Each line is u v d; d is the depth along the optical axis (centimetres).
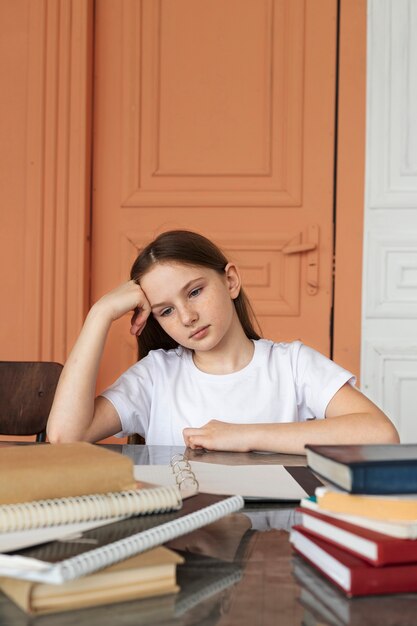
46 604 51
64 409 123
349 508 59
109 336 258
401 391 251
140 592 54
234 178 257
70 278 256
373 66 250
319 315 253
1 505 58
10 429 158
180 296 130
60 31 255
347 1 250
